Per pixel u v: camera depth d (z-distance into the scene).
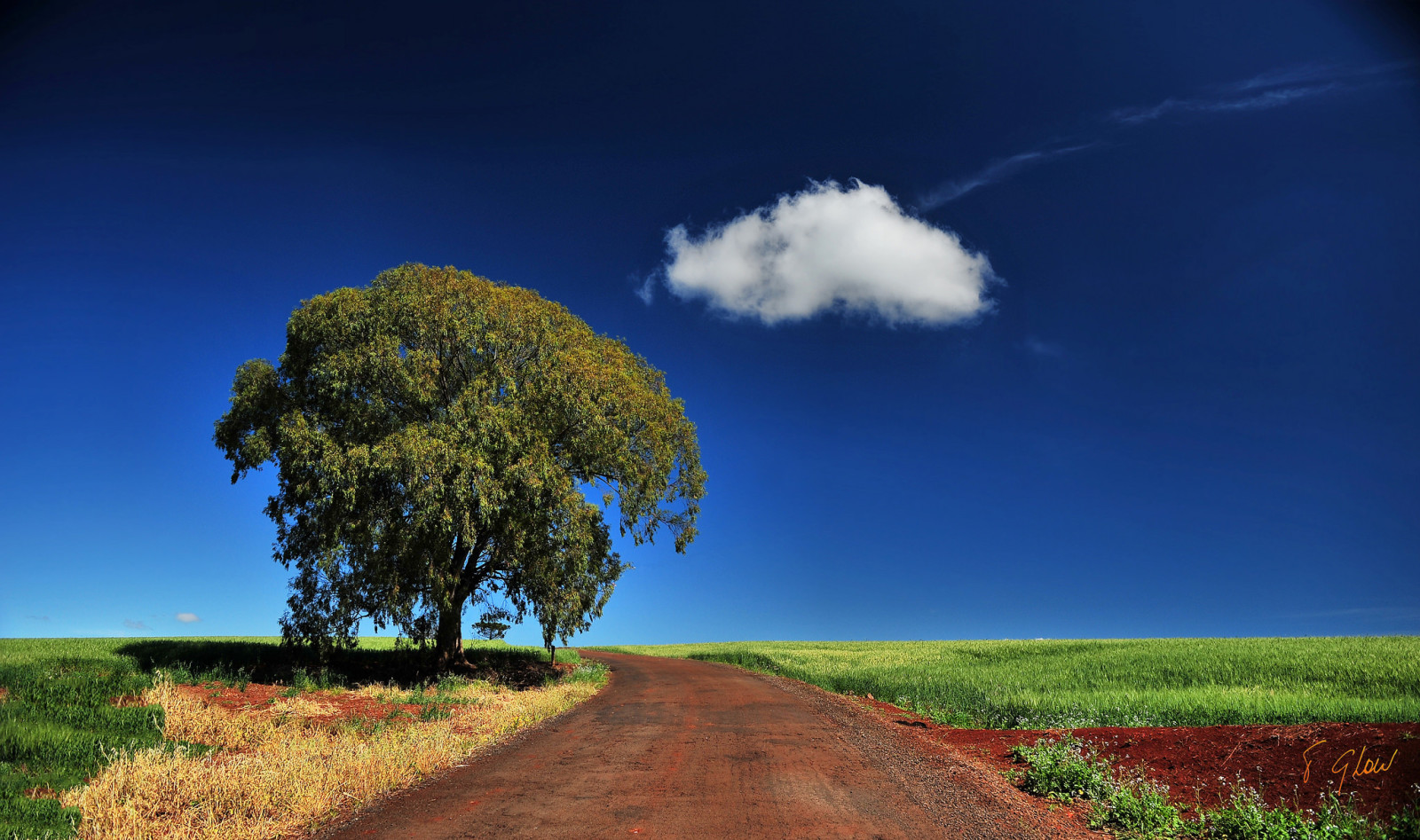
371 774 9.64
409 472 22.12
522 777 10.25
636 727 15.19
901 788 9.56
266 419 24.20
